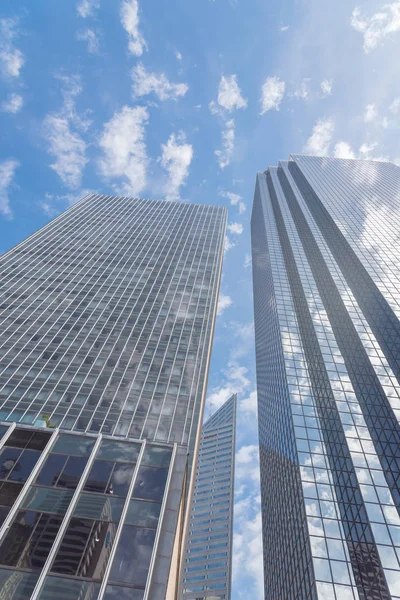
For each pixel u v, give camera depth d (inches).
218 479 5300.2
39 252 3855.8
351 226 4830.2
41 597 669.3
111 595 688.4
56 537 764.0
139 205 5644.7
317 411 2721.5
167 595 729.6
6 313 2854.3
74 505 829.8
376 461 2276.1
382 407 2719.0
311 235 5251.0
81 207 5221.5
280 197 7519.7
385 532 1856.5
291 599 2306.8
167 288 3531.0
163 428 2055.9
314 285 4242.1
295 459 2383.1
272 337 4158.5
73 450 962.7
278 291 4372.5
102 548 761.6
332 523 1937.7
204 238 4717.0
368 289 3789.4
